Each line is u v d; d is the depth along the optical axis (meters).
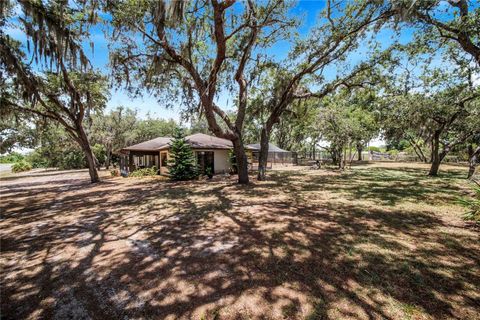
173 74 11.23
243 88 11.97
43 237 5.13
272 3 9.28
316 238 4.59
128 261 3.84
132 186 13.00
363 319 2.36
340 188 10.74
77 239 4.96
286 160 30.80
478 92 10.90
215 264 3.64
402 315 2.41
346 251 3.97
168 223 5.89
